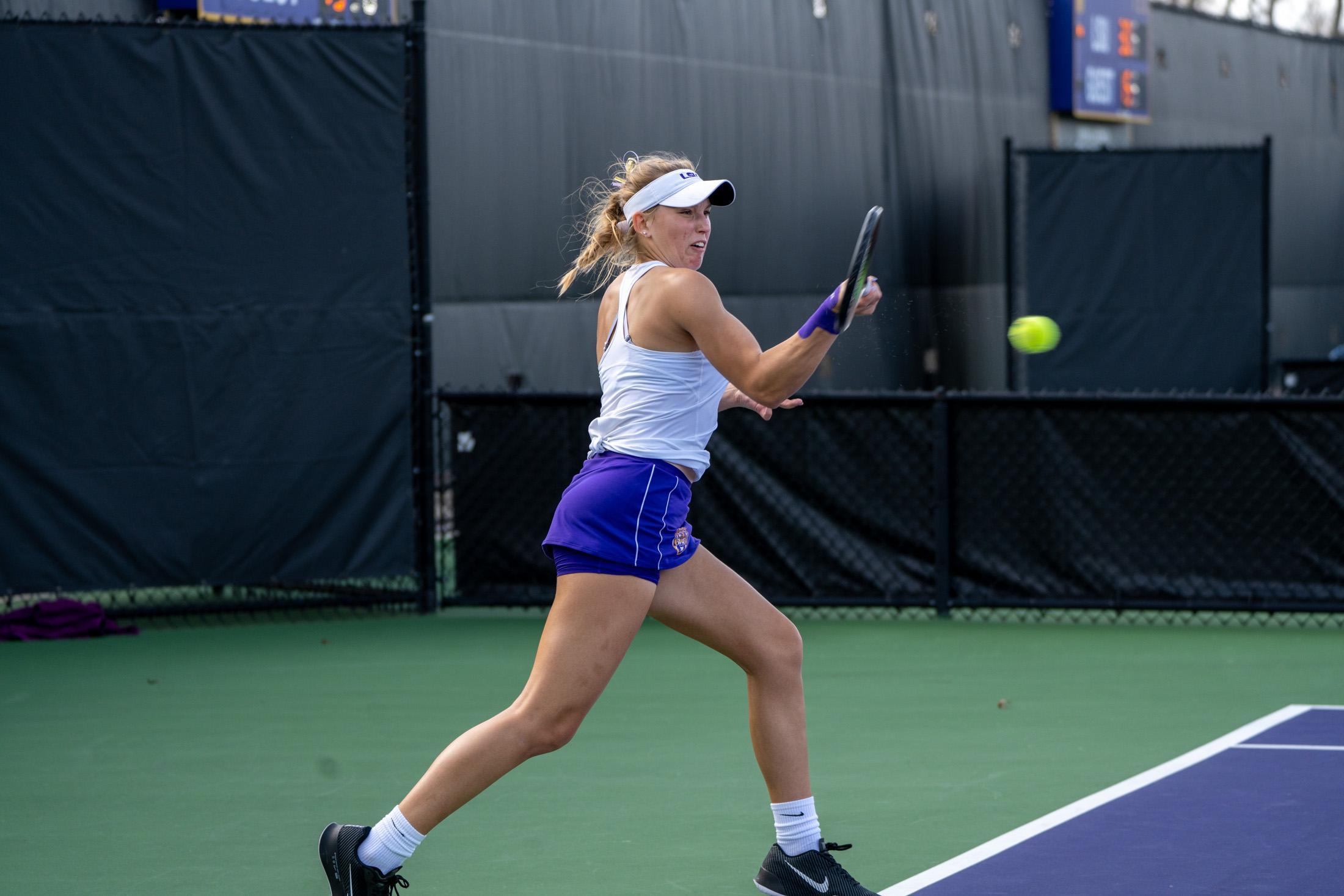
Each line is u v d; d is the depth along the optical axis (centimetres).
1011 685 2225
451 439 2864
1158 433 2705
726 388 1202
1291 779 1655
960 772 1717
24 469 2614
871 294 1071
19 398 2605
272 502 2748
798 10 4897
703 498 2817
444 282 3772
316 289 2756
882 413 2780
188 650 2548
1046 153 5106
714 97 4600
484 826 1510
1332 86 7850
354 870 1123
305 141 2736
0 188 2580
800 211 4906
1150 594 2720
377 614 2920
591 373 4219
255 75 2703
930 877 1321
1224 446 2683
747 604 1186
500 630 2747
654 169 1175
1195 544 2706
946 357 5441
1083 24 6103
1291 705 2069
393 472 2831
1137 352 5094
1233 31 7131
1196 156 5016
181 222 2673
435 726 1994
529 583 2850
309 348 2756
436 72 3750
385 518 2828
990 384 5653
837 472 2798
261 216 2720
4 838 1494
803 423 2798
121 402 2658
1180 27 6750
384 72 2772
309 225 2747
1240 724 1950
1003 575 2767
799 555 2812
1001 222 5819
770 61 4797
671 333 1119
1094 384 5128
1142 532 2723
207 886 1338
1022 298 5669
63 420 2630
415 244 2827
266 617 2880
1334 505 2648
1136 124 6475
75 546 2645
